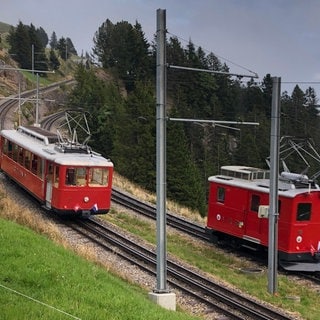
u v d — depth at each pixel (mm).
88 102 66500
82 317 8492
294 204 19625
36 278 10156
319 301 16703
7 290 9148
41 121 66312
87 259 15531
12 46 118812
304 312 15031
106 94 70500
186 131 70812
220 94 91125
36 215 22156
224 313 13664
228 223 22703
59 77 126062
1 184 28625
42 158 23703
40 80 112688
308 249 19969
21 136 28625
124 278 15297
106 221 23812
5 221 15203
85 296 9672
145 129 49406
